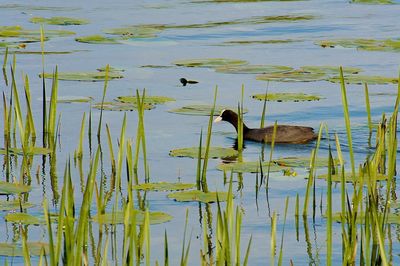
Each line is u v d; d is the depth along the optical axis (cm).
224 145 1842
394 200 1417
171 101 2169
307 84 2373
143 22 3494
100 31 3272
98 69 2558
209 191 1499
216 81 2422
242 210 1401
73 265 1010
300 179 1556
